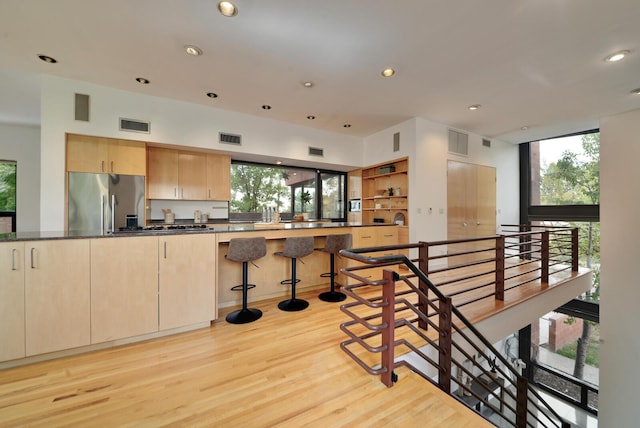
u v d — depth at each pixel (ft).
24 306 5.90
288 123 15.60
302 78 10.30
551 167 18.51
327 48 8.39
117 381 5.35
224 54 8.73
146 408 4.60
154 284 7.22
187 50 8.50
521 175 20.11
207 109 13.21
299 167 18.70
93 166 11.18
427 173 14.99
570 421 15.83
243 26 7.37
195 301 7.77
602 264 12.80
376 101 12.46
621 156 12.56
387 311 5.15
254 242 8.64
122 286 6.83
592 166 16.49
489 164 18.22
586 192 16.71
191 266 7.74
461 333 6.49
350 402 4.76
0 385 5.22
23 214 15.47
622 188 12.38
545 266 12.12
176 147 13.07
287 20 7.13
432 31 7.54
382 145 16.99
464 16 6.91
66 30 7.52
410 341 6.94
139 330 7.00
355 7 6.64
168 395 4.92
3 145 15.11
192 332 7.60
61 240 6.23
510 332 9.35
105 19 7.09
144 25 7.32
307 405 4.67
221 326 8.00
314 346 6.77
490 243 18.17
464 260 16.69
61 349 6.17
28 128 15.65
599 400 12.66
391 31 7.55
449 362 5.89
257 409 4.57
